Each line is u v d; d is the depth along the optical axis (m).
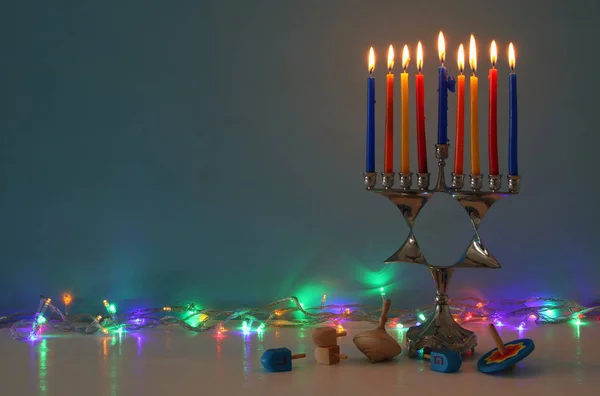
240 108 1.46
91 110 1.46
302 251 1.47
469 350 1.19
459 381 1.08
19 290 1.45
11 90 1.45
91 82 1.46
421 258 1.20
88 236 1.45
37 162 1.45
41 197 1.45
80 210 1.45
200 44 1.46
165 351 1.24
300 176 1.46
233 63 1.46
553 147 1.48
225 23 1.46
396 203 1.20
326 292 1.47
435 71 1.47
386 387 1.06
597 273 1.48
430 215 1.47
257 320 1.41
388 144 1.18
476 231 1.20
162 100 1.46
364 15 1.47
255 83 1.46
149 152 1.46
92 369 1.15
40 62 1.45
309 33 1.46
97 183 1.46
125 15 1.46
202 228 1.46
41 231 1.45
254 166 1.46
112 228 1.46
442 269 1.20
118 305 1.45
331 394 1.04
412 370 1.13
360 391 1.05
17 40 1.45
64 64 1.45
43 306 1.43
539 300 1.47
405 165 1.18
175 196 1.46
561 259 1.48
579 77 1.48
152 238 1.46
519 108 1.47
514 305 1.48
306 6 1.46
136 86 1.46
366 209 1.47
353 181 1.47
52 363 1.18
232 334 1.35
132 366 1.16
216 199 1.46
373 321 1.42
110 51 1.46
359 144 1.47
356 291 1.47
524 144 1.48
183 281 1.46
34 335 1.33
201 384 1.08
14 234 1.45
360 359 1.18
